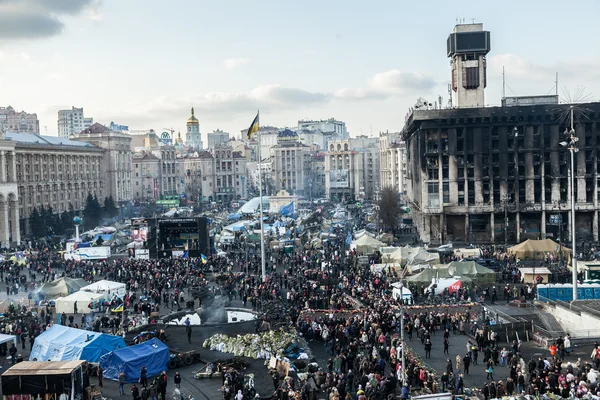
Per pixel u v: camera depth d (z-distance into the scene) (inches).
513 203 5093.5
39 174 7480.3
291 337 2161.7
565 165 5012.3
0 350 2234.3
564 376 1615.4
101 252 4133.9
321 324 2290.8
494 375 1836.9
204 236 4276.6
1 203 6023.6
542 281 3083.2
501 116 5009.8
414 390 1643.7
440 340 2255.2
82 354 1959.9
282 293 3075.8
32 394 1583.4
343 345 2063.2
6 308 2871.6
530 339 2240.4
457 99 5866.1
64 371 1595.7
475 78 5807.1
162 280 3250.5
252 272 3673.7
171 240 4284.0
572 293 2630.4
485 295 2920.8
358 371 1796.3
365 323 2192.4
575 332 2204.7
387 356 1924.2
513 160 5083.7
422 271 3112.7
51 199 7765.8
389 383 1589.6
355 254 3909.9
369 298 2613.2
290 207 6407.5
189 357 2055.9
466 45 5748.0
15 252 4557.1
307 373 1736.0
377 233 5398.6
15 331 2442.2
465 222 5187.0
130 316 2674.7
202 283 3233.3
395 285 2222.0
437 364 1966.0
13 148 6304.1
